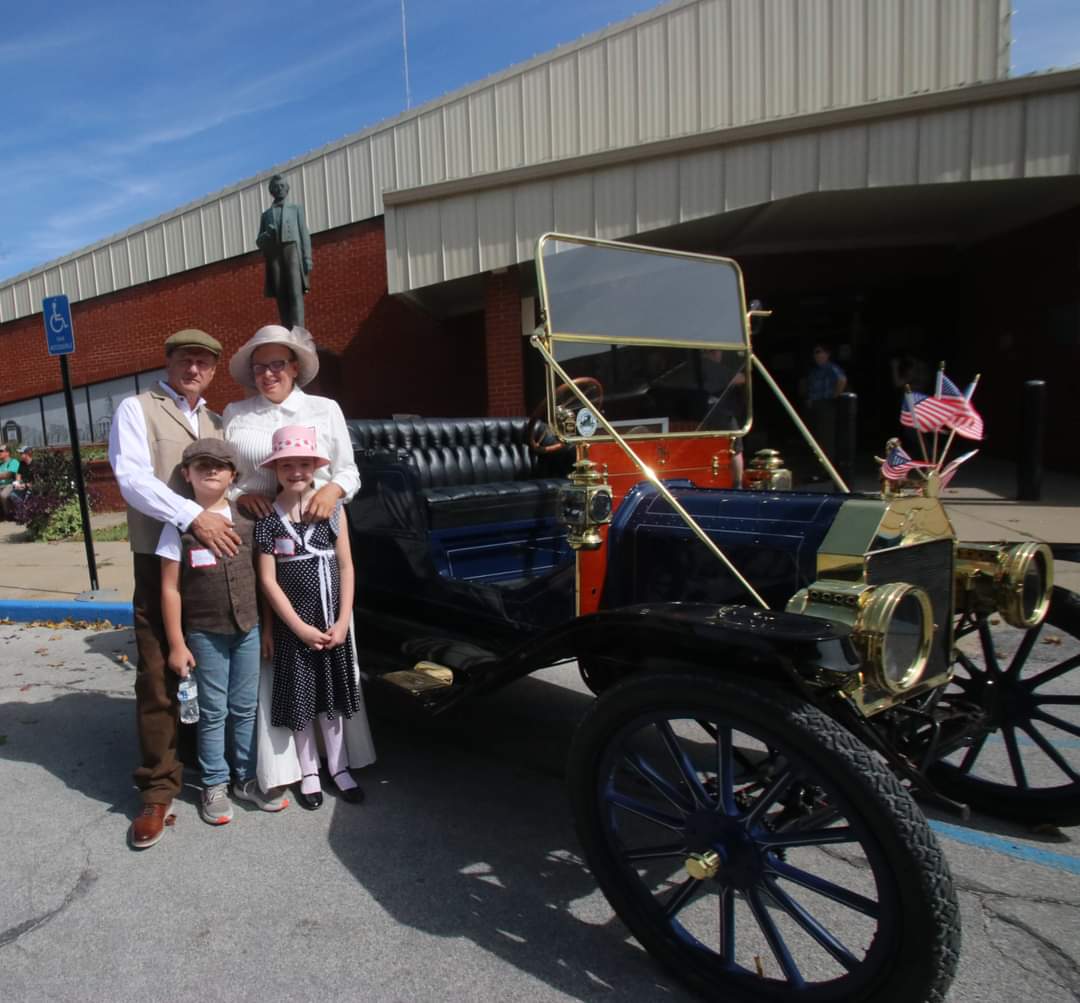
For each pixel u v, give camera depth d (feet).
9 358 54.54
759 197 27.32
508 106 39.06
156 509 9.41
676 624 6.82
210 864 9.27
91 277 50.37
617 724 7.23
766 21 34.35
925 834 5.86
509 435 15.06
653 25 36.17
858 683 6.99
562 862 9.21
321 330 43.62
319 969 7.47
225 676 10.07
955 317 41.96
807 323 44.06
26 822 10.38
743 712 6.50
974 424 8.37
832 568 7.70
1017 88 24.73
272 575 9.88
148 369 49.47
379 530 12.32
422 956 7.63
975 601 8.87
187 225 46.68
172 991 7.22
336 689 10.36
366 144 41.60
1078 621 9.30
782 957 6.67
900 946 5.90
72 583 23.54
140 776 10.05
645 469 8.16
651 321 10.59
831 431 30.01
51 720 13.99
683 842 7.15
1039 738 9.62
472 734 12.80
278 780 10.25
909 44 32.53
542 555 12.95
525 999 7.06
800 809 7.37
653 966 7.47
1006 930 7.86
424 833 9.86
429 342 42.45
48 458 33.14
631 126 37.04
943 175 25.73
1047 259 33.12
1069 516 23.43
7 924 8.25
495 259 30.86
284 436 9.74
